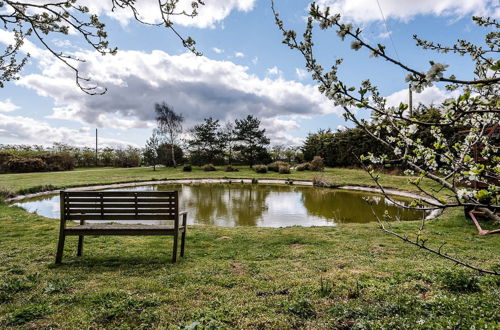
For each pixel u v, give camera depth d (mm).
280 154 48531
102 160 46844
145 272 4699
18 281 4000
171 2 3590
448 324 2721
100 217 5156
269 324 2996
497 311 2916
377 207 14508
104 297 3615
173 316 3170
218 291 3879
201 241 7238
